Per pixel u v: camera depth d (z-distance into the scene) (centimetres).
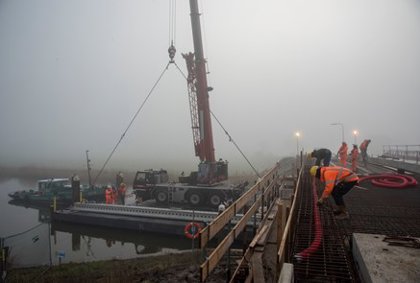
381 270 421
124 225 1691
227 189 2041
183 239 1556
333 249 608
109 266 1162
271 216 999
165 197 2227
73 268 1156
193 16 2044
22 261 1268
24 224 2091
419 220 796
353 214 848
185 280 925
